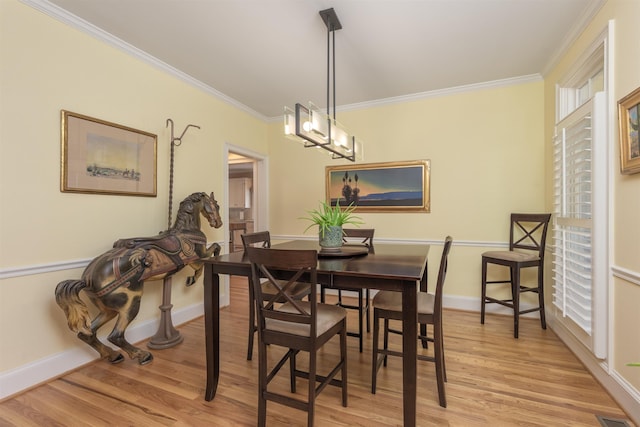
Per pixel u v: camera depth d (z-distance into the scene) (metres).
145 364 2.25
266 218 4.44
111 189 2.41
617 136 1.78
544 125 3.07
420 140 3.59
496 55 2.68
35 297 1.98
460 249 3.43
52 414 1.70
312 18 2.16
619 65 1.76
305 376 1.81
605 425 1.58
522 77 3.11
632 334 1.64
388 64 2.83
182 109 3.06
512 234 3.13
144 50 2.59
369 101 3.77
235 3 2.00
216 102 3.49
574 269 2.27
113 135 2.43
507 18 2.16
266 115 4.32
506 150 3.23
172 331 2.64
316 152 4.17
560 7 2.04
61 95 2.11
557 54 2.61
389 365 2.24
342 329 1.75
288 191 4.35
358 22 2.20
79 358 2.20
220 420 1.65
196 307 3.23
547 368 2.14
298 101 3.79
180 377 2.08
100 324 2.16
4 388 1.83
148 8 2.05
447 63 2.82
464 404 1.76
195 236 2.71
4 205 1.85
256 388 1.96
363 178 3.87
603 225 1.89
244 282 5.11
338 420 1.64
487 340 2.62
